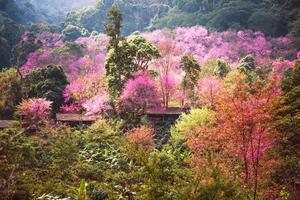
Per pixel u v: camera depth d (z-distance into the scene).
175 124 37.03
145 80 39.47
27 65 59.78
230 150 19.22
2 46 70.94
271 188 19.33
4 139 17.47
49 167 26.36
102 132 35.84
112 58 43.38
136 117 39.38
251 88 19.14
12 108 43.41
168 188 13.58
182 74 47.00
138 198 13.70
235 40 72.94
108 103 40.41
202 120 31.61
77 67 63.44
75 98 43.31
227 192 13.19
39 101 36.47
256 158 18.31
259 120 17.83
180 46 67.75
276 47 69.94
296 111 25.27
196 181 13.35
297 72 29.75
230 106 18.25
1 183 15.83
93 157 31.42
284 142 22.22
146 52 44.22
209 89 38.06
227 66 50.47
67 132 32.22
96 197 22.23
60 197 20.91
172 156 29.42
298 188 21.56
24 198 18.95
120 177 26.31
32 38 70.12
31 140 30.16
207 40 73.19
